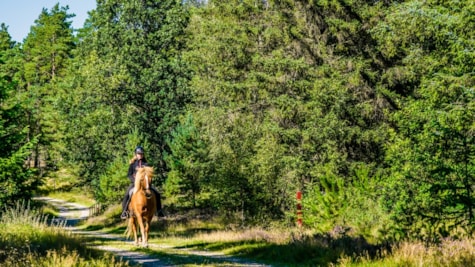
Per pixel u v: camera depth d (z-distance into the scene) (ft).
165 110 137.59
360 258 38.04
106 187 146.10
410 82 98.58
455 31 60.18
